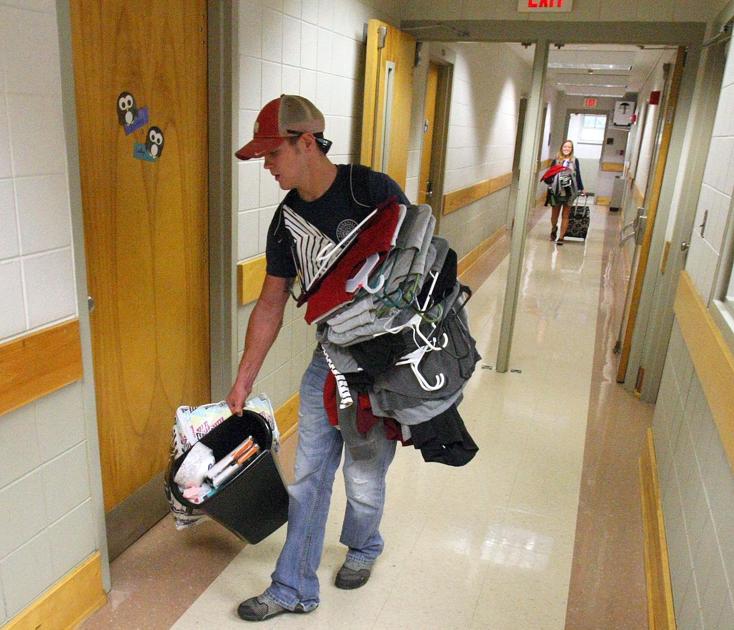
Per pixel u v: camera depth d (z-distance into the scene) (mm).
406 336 1611
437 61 4973
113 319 1911
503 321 3859
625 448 3045
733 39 2285
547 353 4371
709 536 1600
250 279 2482
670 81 3457
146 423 2154
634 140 10469
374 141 3207
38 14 1347
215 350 2469
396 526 2340
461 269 6703
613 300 5898
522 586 2062
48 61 1390
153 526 2264
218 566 2078
